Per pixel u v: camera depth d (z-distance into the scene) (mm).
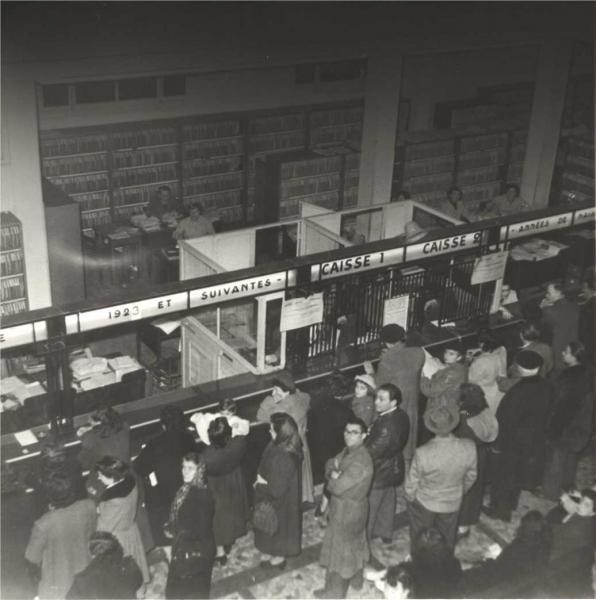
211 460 6289
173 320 8891
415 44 13703
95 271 13117
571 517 5988
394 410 6441
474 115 17125
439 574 5484
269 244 10469
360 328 8703
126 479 5773
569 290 10602
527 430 7043
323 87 15836
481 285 9453
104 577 5203
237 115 14969
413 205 11750
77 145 13789
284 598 6391
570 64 15266
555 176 16109
